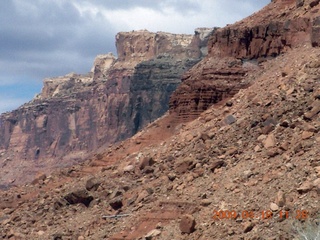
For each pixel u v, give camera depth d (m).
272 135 76.56
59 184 97.12
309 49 91.62
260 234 63.62
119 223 78.38
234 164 76.81
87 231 79.81
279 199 65.00
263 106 83.88
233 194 70.75
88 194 86.81
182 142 89.69
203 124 91.12
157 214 75.00
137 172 88.75
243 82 97.38
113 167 93.38
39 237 83.94
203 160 80.56
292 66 88.56
